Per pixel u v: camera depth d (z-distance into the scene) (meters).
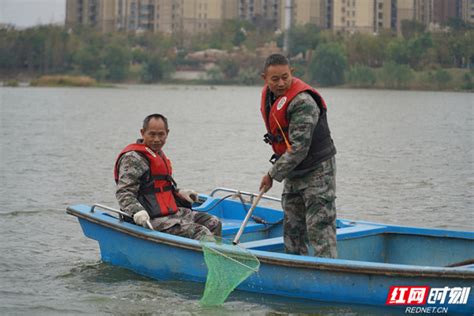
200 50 124.12
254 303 6.54
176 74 115.50
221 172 16.06
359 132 29.28
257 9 142.38
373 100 64.81
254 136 26.38
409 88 95.00
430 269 5.83
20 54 112.94
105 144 22.42
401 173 16.27
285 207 6.76
